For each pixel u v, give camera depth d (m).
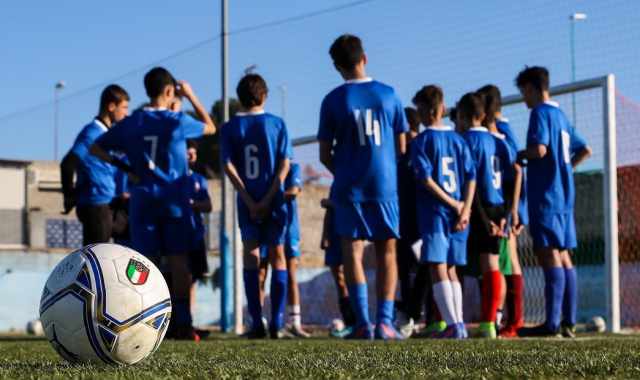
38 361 3.63
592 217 11.52
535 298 12.08
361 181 6.56
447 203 6.78
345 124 6.63
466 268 7.57
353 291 6.64
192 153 8.69
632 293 11.52
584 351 3.96
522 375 2.53
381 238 6.60
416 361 3.32
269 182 7.40
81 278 3.10
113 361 3.11
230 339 7.42
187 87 7.32
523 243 12.09
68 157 7.41
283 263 7.66
